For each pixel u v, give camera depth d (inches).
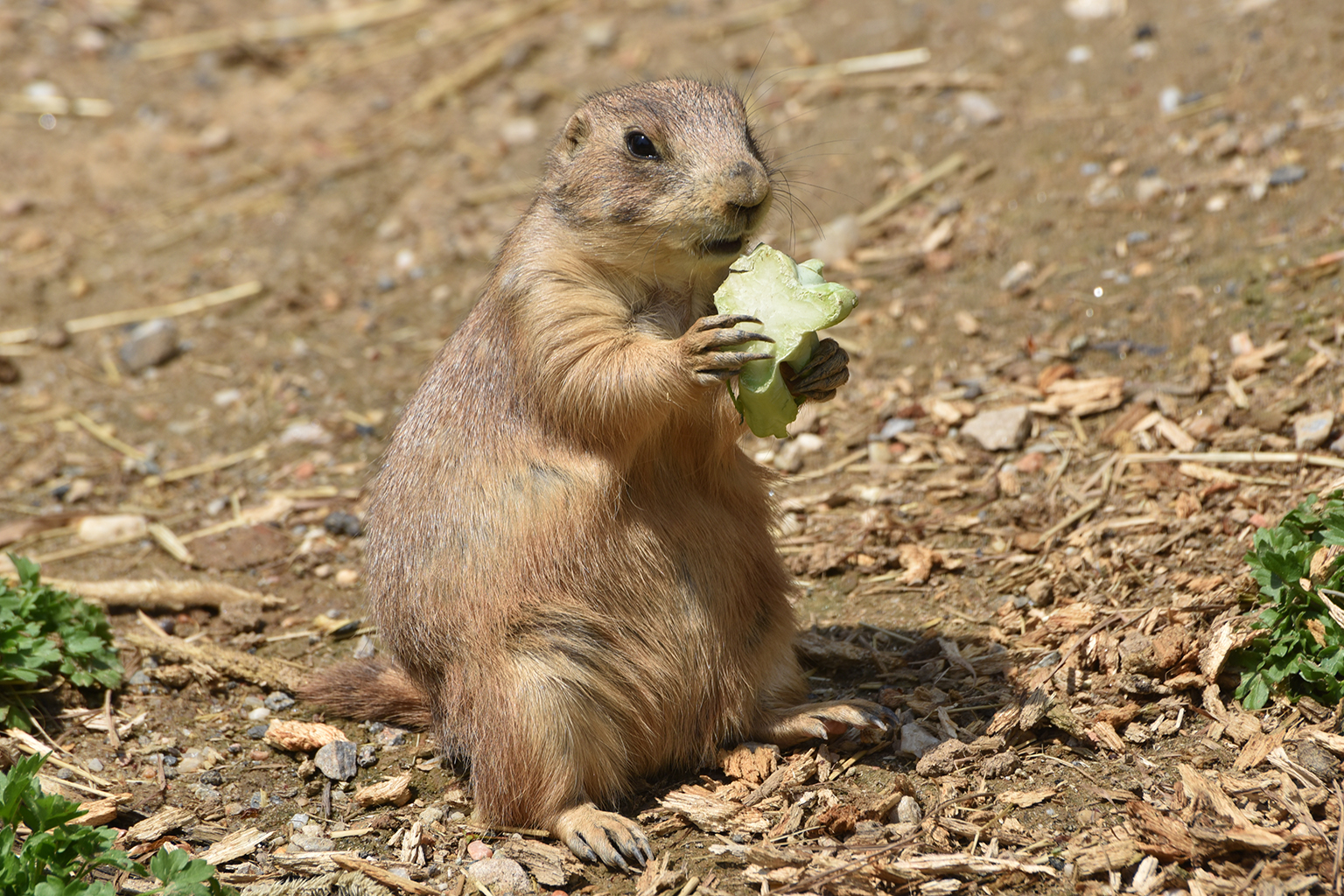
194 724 377.7
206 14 912.9
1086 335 496.7
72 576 466.3
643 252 323.6
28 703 376.5
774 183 359.9
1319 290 470.3
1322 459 406.6
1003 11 720.3
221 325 629.9
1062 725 324.5
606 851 303.6
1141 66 636.1
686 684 334.3
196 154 765.9
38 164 762.2
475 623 323.6
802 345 311.1
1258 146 553.3
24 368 605.3
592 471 323.6
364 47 855.7
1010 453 459.2
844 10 767.1
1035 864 282.4
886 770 328.2
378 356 598.5
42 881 276.8
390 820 330.6
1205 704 326.3
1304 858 271.3
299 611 443.8
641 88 352.2
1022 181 593.9
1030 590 388.5
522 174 703.1
